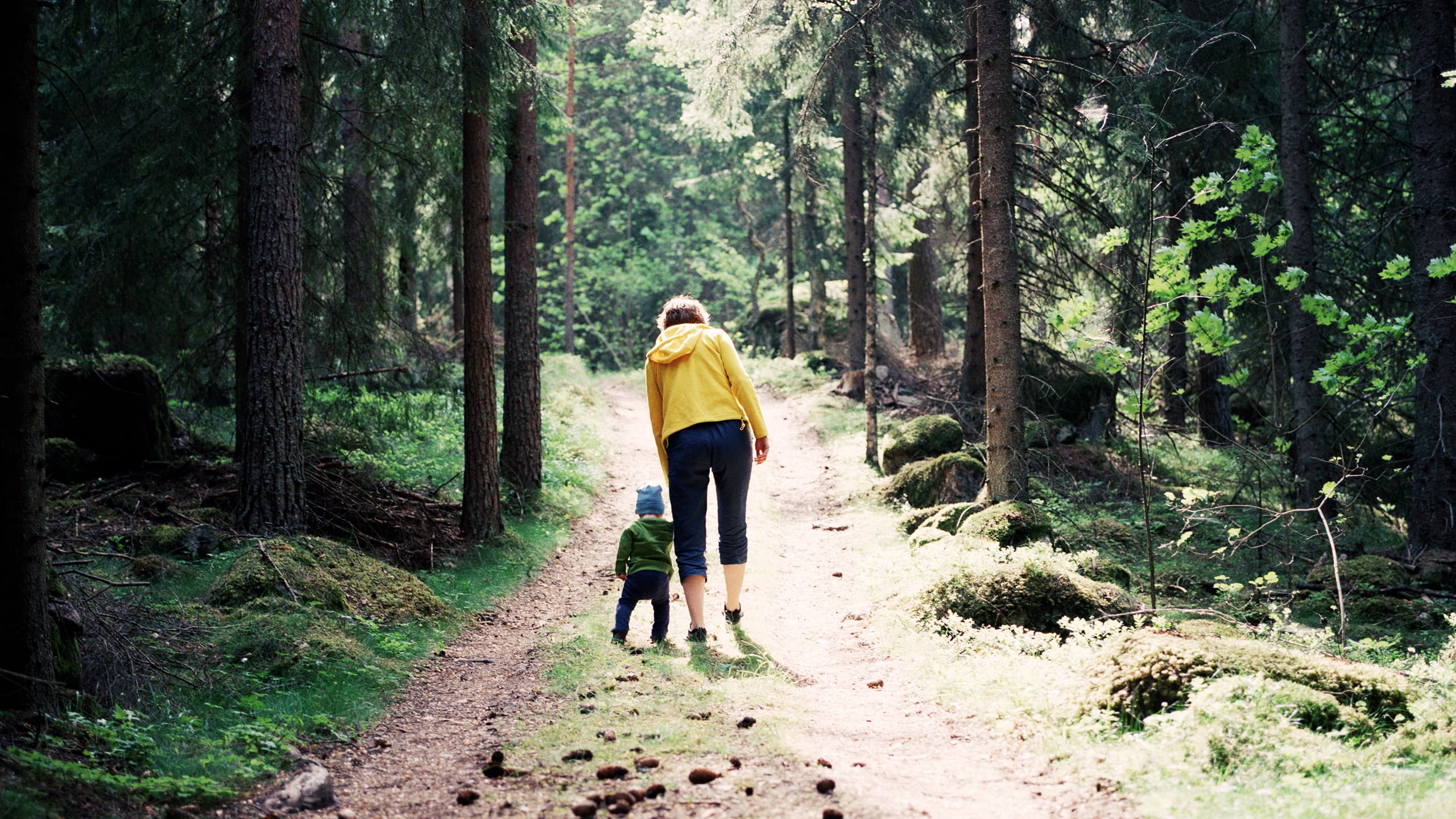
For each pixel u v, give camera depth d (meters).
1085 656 5.29
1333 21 12.38
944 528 9.79
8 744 3.59
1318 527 10.73
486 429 9.38
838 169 21.72
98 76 9.12
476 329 9.38
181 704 4.75
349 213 10.02
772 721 4.40
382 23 9.14
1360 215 14.82
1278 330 13.02
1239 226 13.12
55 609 4.53
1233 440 9.45
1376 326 6.04
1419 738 3.93
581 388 20.78
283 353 7.73
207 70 8.98
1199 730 3.89
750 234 32.69
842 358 26.64
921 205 18.47
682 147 37.91
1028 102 13.52
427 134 9.82
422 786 3.76
